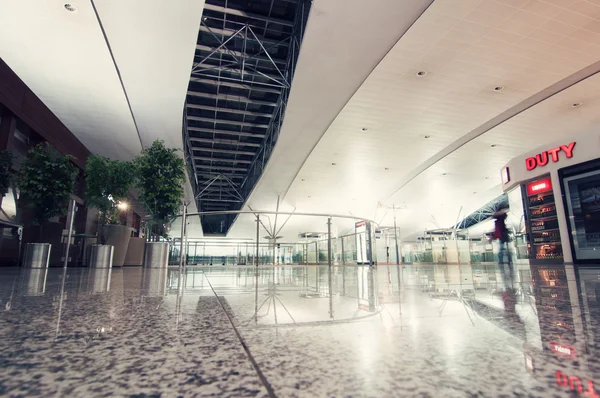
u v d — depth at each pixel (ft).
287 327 3.11
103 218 25.29
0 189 21.26
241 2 36.42
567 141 32.17
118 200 25.27
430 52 31.07
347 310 4.20
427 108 41.45
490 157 61.67
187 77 30.63
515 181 37.99
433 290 7.04
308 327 3.11
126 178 24.79
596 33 28.66
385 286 8.34
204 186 95.66
